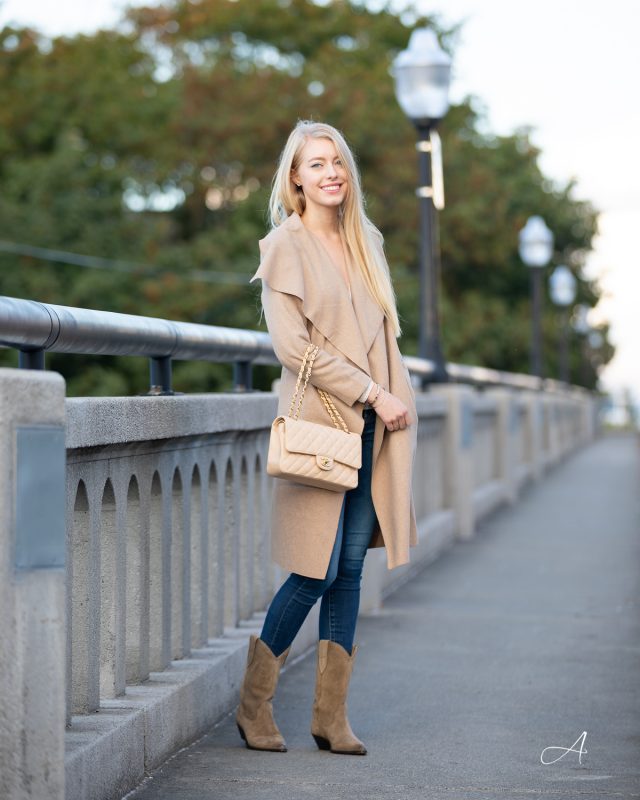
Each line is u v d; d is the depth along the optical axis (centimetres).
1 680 378
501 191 5569
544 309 6322
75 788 443
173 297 4109
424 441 1371
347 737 569
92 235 4166
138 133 4728
